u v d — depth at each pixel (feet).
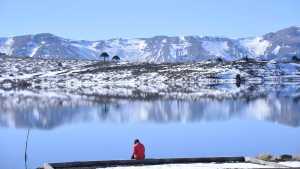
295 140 183.62
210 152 156.97
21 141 188.44
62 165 103.24
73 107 349.82
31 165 134.10
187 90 552.00
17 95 467.52
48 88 609.42
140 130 223.71
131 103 385.29
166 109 333.83
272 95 468.75
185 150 161.68
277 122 253.24
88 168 101.91
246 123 249.96
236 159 110.52
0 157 148.15
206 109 333.42
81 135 206.18
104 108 343.46
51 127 237.25
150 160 106.73
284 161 110.73
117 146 173.27
